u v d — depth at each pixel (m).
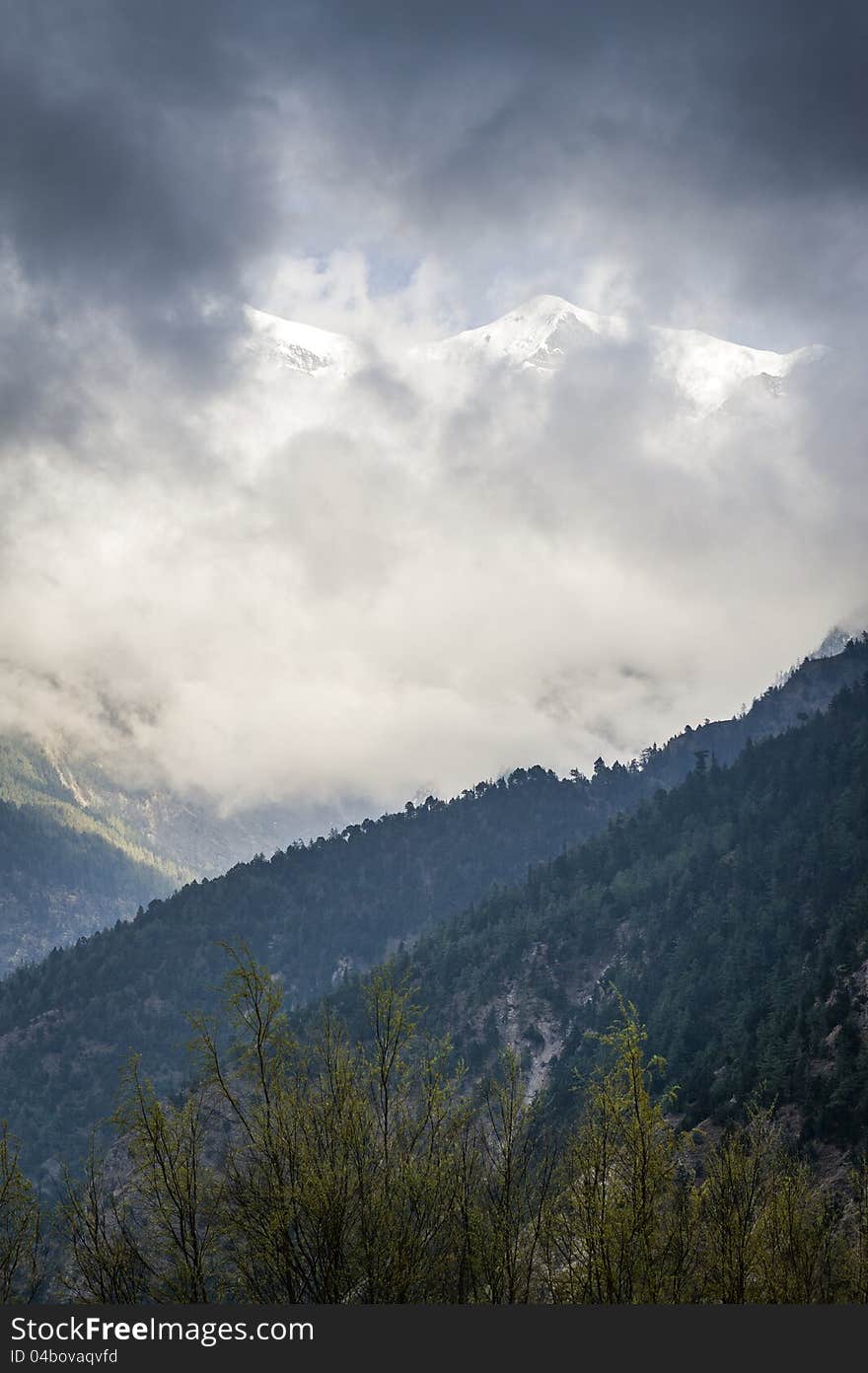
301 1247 35.28
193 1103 37.22
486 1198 37.78
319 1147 36.69
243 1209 35.53
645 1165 38.31
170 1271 34.69
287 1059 38.25
